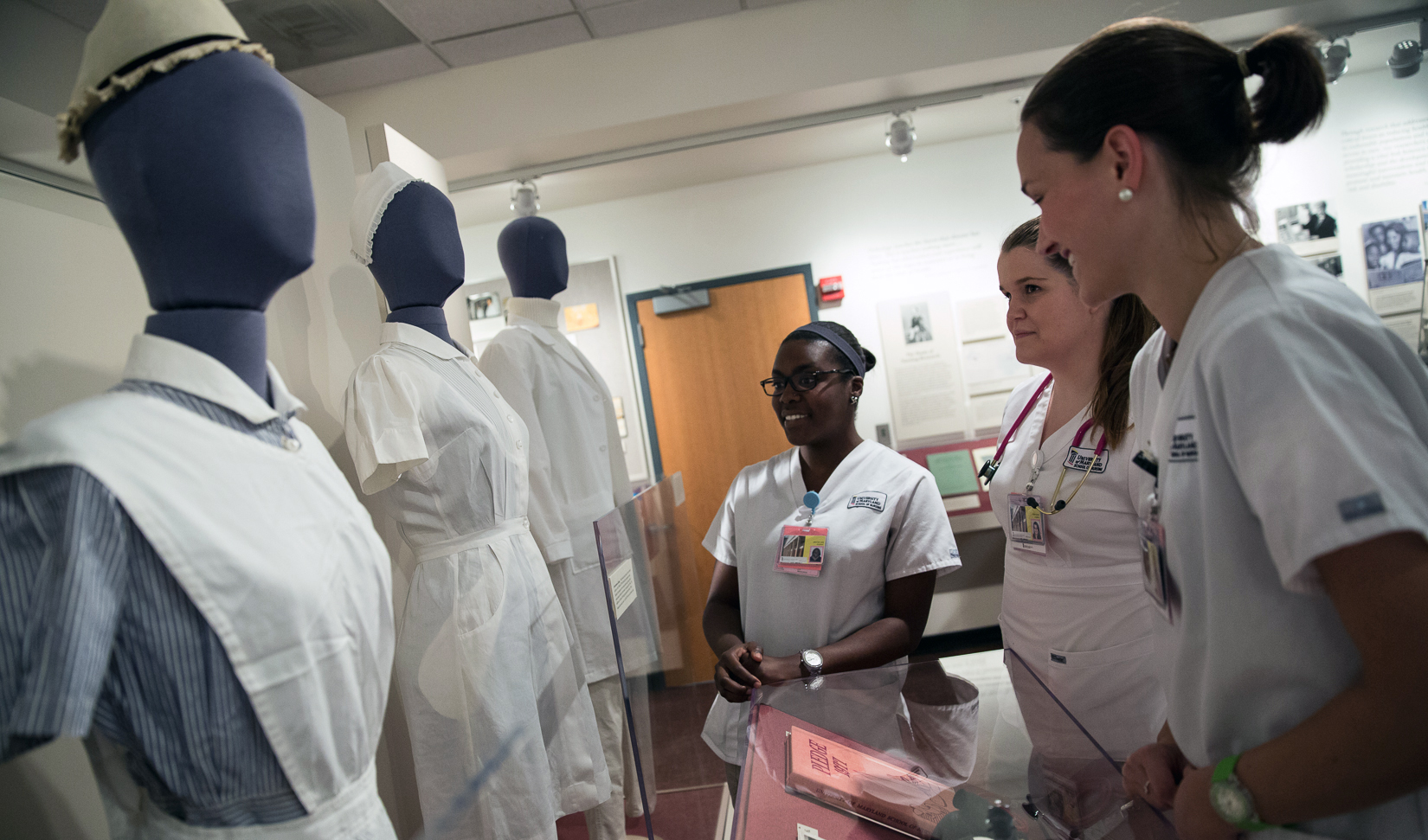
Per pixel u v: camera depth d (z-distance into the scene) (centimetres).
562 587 202
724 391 431
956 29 332
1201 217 73
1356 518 54
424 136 351
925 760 98
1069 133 75
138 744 68
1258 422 61
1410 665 53
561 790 157
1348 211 391
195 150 72
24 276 105
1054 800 88
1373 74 389
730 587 167
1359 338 61
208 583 67
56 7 137
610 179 397
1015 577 146
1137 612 128
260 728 71
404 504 144
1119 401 127
